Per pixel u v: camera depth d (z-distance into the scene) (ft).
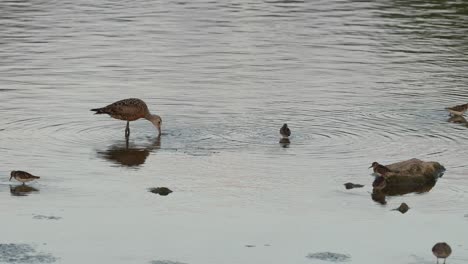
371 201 77.71
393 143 95.14
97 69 129.39
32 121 101.55
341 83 123.54
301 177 83.41
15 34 153.89
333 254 66.28
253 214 74.02
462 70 132.36
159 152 90.74
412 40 153.28
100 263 63.98
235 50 144.15
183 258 65.21
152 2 189.16
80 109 107.24
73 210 74.02
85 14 174.09
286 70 131.03
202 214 73.77
